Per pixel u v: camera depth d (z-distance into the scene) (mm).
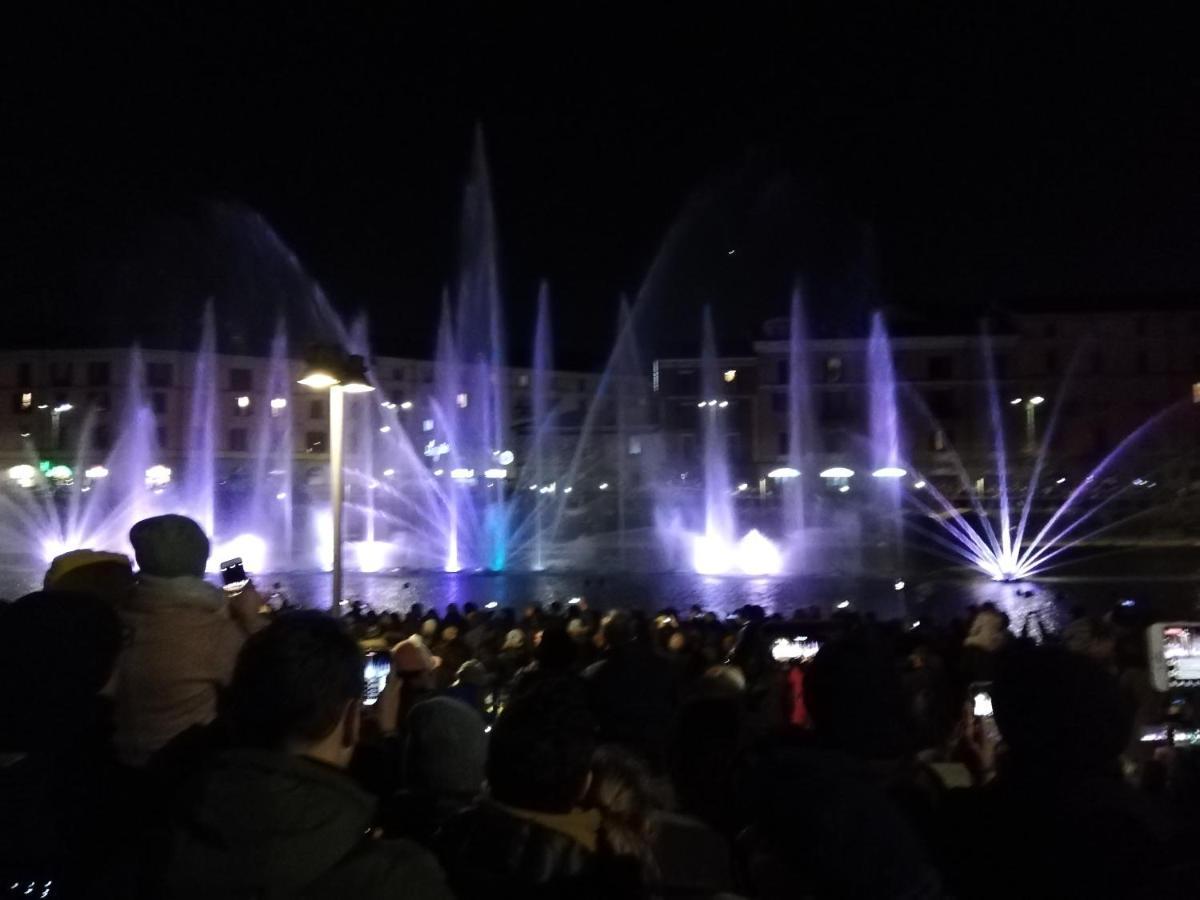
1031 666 3264
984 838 3240
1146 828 3133
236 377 87000
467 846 3141
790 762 3152
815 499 67250
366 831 2688
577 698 3264
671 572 49156
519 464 88250
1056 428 78438
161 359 84562
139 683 3896
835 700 3717
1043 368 79188
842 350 81750
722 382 85500
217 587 4262
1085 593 38188
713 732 4246
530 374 96188
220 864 2467
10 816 3064
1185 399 77250
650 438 85562
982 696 6469
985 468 78625
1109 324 78625
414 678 7203
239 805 2518
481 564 54375
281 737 2752
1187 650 7227
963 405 79812
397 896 2539
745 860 3375
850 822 2975
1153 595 37000
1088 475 76875
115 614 3445
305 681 2744
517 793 3164
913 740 4023
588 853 3135
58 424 84312
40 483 80250
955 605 35938
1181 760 3908
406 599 37781
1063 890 3068
